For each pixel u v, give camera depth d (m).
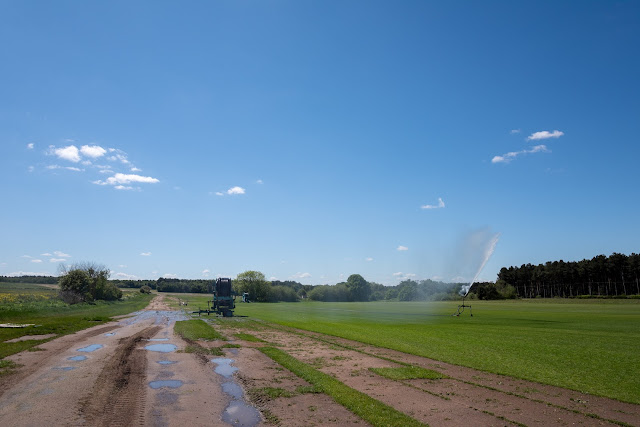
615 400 13.86
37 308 54.34
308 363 19.72
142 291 176.62
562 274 158.88
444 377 16.86
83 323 39.22
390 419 10.84
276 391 13.89
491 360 21.39
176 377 16.19
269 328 38.38
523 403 13.17
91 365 18.06
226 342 27.12
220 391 14.05
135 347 24.17
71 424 10.24
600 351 24.84
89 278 83.50
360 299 180.50
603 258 150.88
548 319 52.88
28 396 12.75
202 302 118.25
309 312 71.19
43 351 21.80
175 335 31.33
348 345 26.31
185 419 10.93
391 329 38.22
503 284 164.12
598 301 123.31
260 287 147.25
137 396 13.12
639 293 145.38
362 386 15.05
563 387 15.59
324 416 11.27
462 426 10.72
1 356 19.62
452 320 51.16
